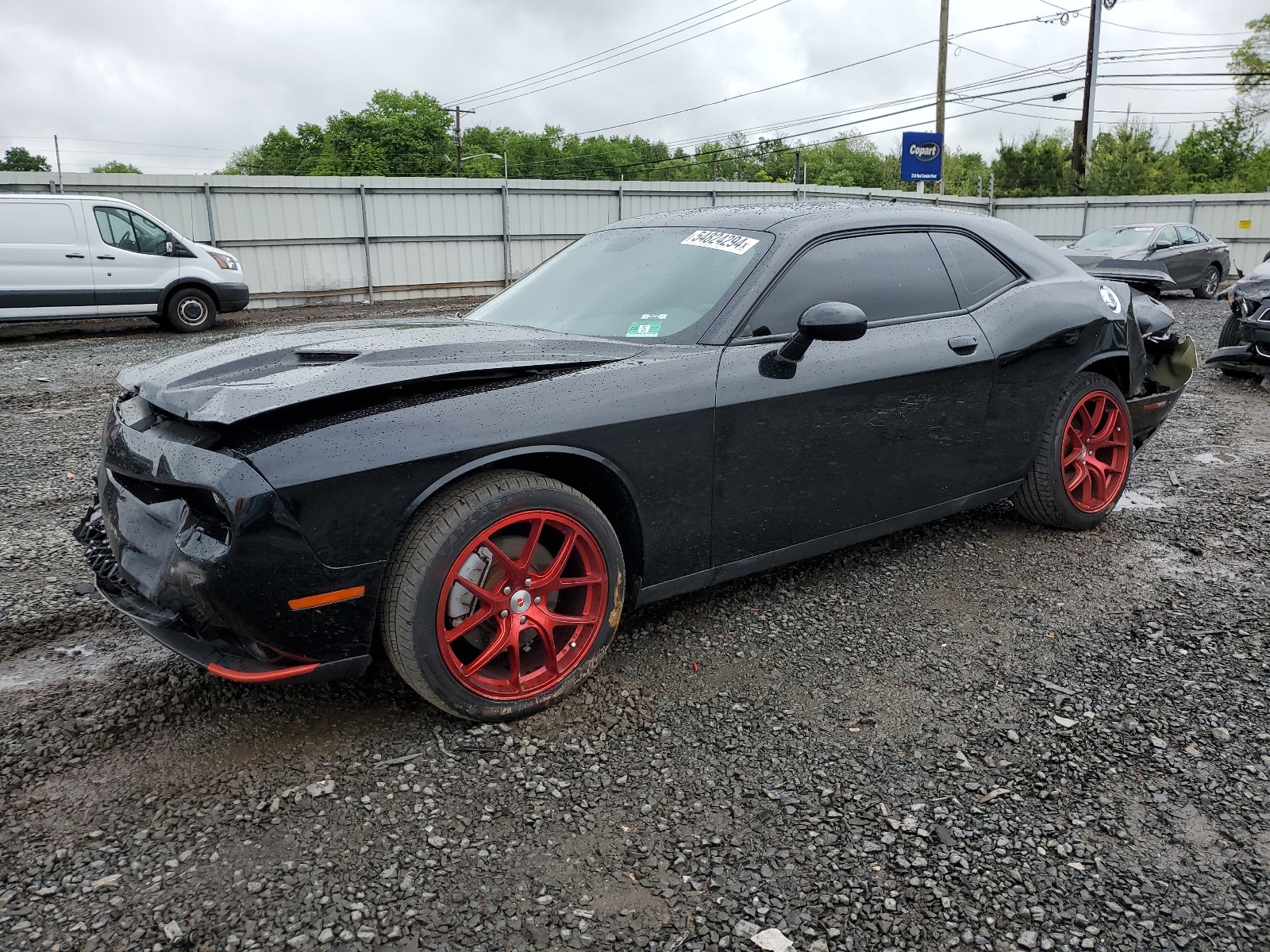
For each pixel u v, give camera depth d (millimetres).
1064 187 37906
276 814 2098
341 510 2125
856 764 2314
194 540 2131
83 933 1728
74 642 2996
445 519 2260
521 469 2498
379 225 18906
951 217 3662
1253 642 2986
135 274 12633
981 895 1854
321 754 2340
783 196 22719
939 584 3504
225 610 2102
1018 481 3807
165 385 2436
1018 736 2438
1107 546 3932
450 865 1935
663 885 1879
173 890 1848
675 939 1733
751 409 2777
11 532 4105
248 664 2203
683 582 2840
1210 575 3588
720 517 2826
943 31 30562
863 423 3080
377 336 2836
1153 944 1725
